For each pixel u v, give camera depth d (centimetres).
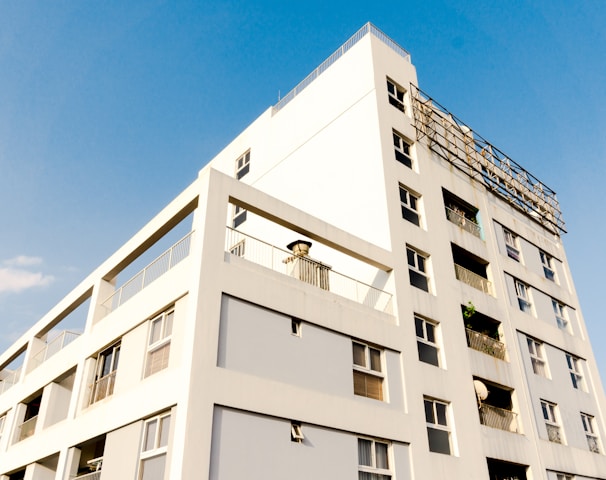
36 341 2239
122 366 1462
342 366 1466
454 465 1595
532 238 2688
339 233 1650
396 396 1557
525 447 1898
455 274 2059
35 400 2097
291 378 1334
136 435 1267
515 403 1989
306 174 2361
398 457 1468
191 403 1126
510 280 2361
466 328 2020
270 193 2512
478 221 2402
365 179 2045
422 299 1822
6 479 1959
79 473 1617
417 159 2203
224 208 1418
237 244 2491
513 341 2152
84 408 1581
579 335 2612
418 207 2092
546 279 2603
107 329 1625
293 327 1426
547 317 2459
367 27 2484
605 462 2220
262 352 1310
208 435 1123
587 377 2477
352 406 1422
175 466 1068
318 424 1326
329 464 1303
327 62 2603
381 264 1741
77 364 1711
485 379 1912
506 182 2700
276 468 1203
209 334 1228
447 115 2580
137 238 1650
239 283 1345
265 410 1239
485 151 2716
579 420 2250
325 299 1519
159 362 1336
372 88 2223
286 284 1447
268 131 2752
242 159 2889
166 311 1402
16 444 1947
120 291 1677
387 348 1612
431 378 1688
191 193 1471
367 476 1377
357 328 1552
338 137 2283
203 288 1269
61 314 2080
